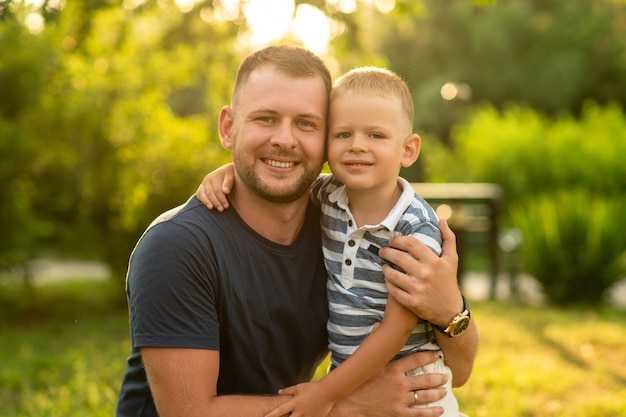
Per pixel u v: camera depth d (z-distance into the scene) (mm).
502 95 27328
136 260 2488
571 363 6559
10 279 9398
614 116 18109
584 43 27047
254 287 2572
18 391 5727
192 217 2551
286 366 2682
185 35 9445
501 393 5488
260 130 2553
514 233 11898
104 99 9305
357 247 2641
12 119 8969
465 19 27125
